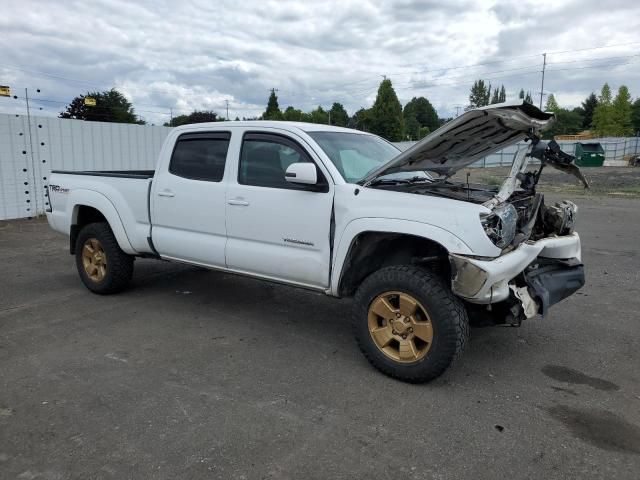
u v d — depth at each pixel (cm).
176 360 418
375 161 470
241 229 464
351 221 394
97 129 1291
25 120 1148
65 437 306
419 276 366
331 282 416
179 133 521
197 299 586
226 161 478
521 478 272
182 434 310
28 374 389
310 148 428
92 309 546
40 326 493
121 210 552
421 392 367
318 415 334
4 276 681
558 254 424
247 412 337
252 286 641
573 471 278
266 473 274
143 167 1412
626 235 1005
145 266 743
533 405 349
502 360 423
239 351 439
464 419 330
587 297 592
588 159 3878
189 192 499
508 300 372
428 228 360
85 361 414
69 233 611
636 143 5431
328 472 275
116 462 282
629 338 471
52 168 1209
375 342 391
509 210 381
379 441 305
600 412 340
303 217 423
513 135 441
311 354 434
